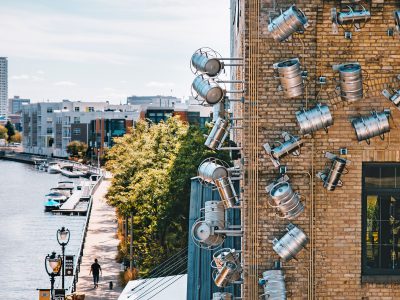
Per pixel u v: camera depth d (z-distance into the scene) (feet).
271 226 65.62
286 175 65.21
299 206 64.49
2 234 364.99
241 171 70.23
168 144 226.58
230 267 67.87
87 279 213.87
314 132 65.10
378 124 64.18
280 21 63.52
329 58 65.00
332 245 65.67
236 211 81.92
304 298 65.77
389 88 65.10
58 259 140.56
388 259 66.03
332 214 65.67
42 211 463.42
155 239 187.83
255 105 65.31
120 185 232.94
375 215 66.03
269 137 65.46
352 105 65.21
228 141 88.33
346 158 65.31
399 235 65.92
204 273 85.40
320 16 64.85
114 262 241.76
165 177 183.73
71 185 549.95
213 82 67.10
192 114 613.52
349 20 63.87
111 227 330.54
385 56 64.95
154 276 159.74
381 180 65.87
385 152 65.31
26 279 259.19
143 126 298.76
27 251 314.35
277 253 65.26
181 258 156.15
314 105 65.16
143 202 187.01
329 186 65.00
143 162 224.74
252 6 65.00
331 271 65.82
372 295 65.82
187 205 179.73
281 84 64.54
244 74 65.98
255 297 65.82
